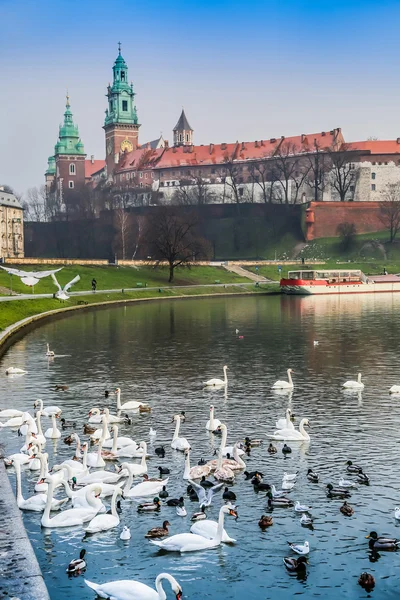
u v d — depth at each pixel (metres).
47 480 34.03
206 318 121.12
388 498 36.66
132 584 27.17
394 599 27.84
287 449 44.06
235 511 33.62
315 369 71.31
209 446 45.88
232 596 28.14
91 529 32.75
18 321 107.69
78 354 81.25
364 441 46.41
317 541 32.12
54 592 28.12
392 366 72.38
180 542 31.16
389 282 198.38
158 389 62.50
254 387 63.09
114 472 40.16
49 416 53.47
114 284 178.12
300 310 136.00
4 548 29.12
